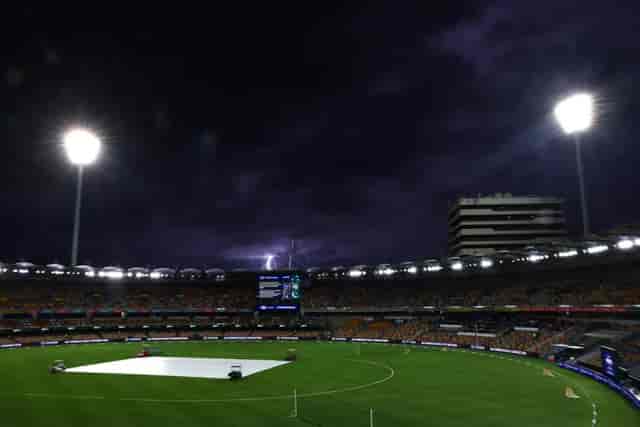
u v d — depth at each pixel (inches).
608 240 2406.5
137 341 4028.1
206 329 4399.6
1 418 1386.6
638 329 2571.4
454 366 2454.5
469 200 6166.3
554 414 1403.8
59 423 1331.2
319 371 2293.3
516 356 2886.3
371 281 4813.0
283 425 1301.7
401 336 3937.0
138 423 1328.7
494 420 1346.0
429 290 4397.1
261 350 3312.0
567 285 3388.3
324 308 4544.8
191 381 1999.3
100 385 1911.9
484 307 3676.2
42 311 4101.9
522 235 6058.1
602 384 1898.4
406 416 1397.6
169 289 4832.7
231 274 4685.0
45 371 2299.5
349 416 1397.6
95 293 4564.5
